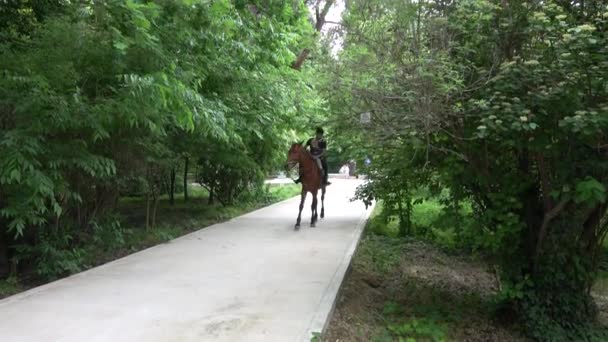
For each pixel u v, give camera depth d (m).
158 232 11.10
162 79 7.04
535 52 5.42
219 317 5.59
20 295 6.38
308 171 12.58
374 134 5.75
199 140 11.70
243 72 11.34
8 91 6.33
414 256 10.64
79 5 7.38
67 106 6.62
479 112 5.33
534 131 5.36
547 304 6.30
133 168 9.42
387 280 8.70
